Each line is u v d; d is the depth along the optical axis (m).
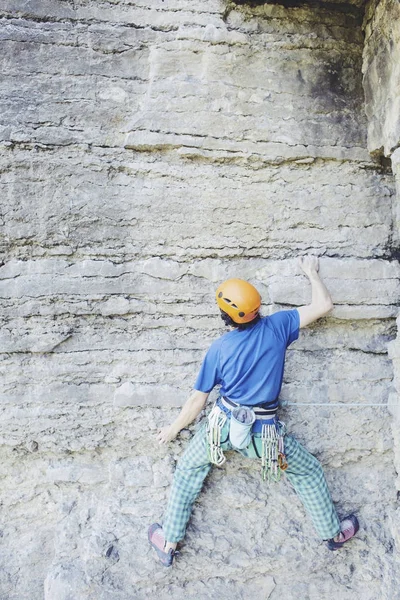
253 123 3.12
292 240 3.20
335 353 3.23
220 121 3.10
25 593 3.18
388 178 3.28
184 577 3.06
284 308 3.17
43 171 3.03
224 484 3.16
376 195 3.25
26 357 3.11
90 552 2.98
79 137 3.04
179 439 3.18
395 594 3.06
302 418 3.21
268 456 2.75
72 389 3.12
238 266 3.18
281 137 3.14
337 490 3.26
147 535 3.06
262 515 3.15
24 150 3.01
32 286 3.04
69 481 3.22
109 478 3.20
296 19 3.18
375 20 3.09
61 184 3.05
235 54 3.12
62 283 3.05
